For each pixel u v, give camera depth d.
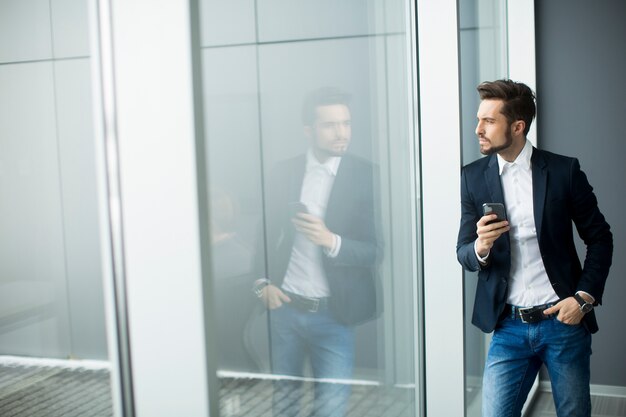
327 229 2.15
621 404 4.53
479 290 2.71
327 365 2.16
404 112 2.82
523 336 2.63
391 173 2.68
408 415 2.92
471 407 3.42
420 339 2.99
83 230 1.24
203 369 1.31
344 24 2.25
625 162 4.65
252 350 1.74
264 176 1.77
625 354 4.70
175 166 1.27
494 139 2.62
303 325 2.01
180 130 1.28
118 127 1.25
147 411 1.28
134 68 1.24
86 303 1.24
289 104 1.90
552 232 2.60
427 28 2.86
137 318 1.26
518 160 2.65
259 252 1.76
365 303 2.45
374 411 2.55
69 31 1.22
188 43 1.28
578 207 2.63
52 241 1.20
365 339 2.46
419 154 2.92
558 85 4.75
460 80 2.90
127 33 1.24
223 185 1.60
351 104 2.30
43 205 1.19
